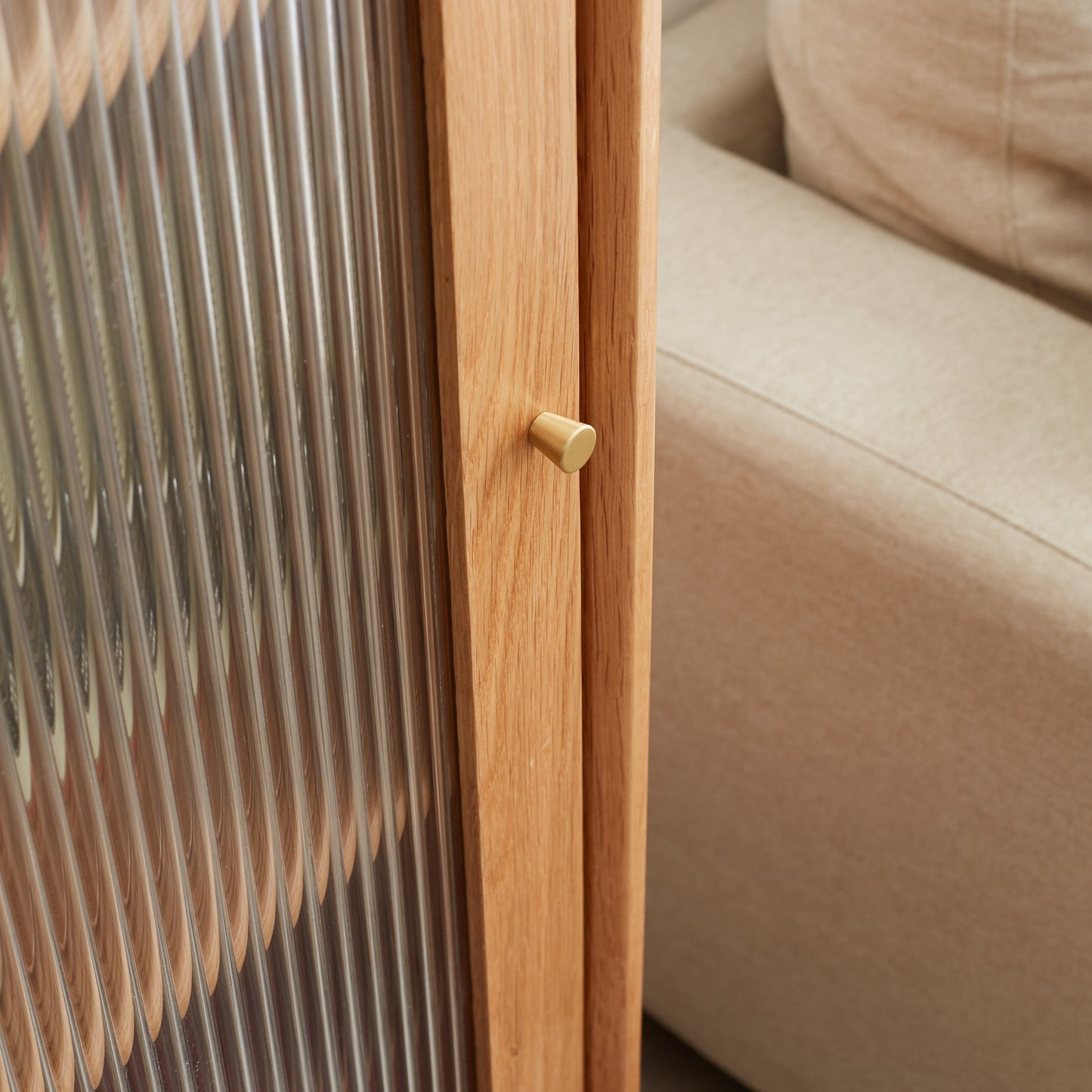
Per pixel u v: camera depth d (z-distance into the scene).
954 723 0.75
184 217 0.31
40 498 0.31
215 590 0.36
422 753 0.48
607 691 0.53
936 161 0.84
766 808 0.89
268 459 0.36
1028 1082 0.85
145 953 0.40
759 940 0.97
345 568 0.40
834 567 0.75
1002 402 0.75
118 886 0.38
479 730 0.47
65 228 0.29
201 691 0.37
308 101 0.32
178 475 0.33
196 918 0.41
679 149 0.96
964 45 0.79
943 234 0.88
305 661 0.40
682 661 0.87
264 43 0.31
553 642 0.48
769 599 0.79
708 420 0.77
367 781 0.46
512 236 0.37
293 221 0.33
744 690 0.85
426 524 0.42
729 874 0.95
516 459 0.41
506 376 0.39
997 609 0.70
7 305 0.29
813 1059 0.99
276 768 0.41
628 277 0.40
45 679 0.33
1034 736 0.72
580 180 0.39
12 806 0.34
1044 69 0.77
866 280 0.83
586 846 0.60
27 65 0.27
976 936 0.82
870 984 0.91
